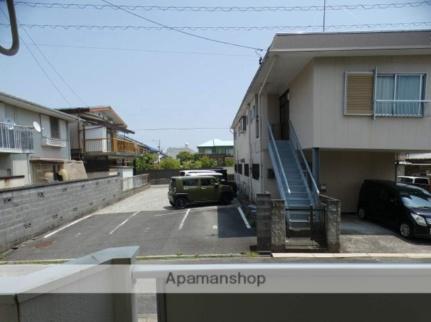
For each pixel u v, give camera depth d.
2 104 14.59
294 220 8.79
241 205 15.45
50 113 18.11
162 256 7.53
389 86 9.69
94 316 1.54
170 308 1.52
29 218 9.82
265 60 9.87
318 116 9.71
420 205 8.86
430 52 9.39
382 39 9.09
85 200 14.40
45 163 17.73
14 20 2.33
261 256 7.32
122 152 25.45
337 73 9.66
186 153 48.72
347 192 12.63
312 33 9.16
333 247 7.57
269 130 12.59
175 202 15.41
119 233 10.28
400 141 9.66
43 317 1.38
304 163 11.22
